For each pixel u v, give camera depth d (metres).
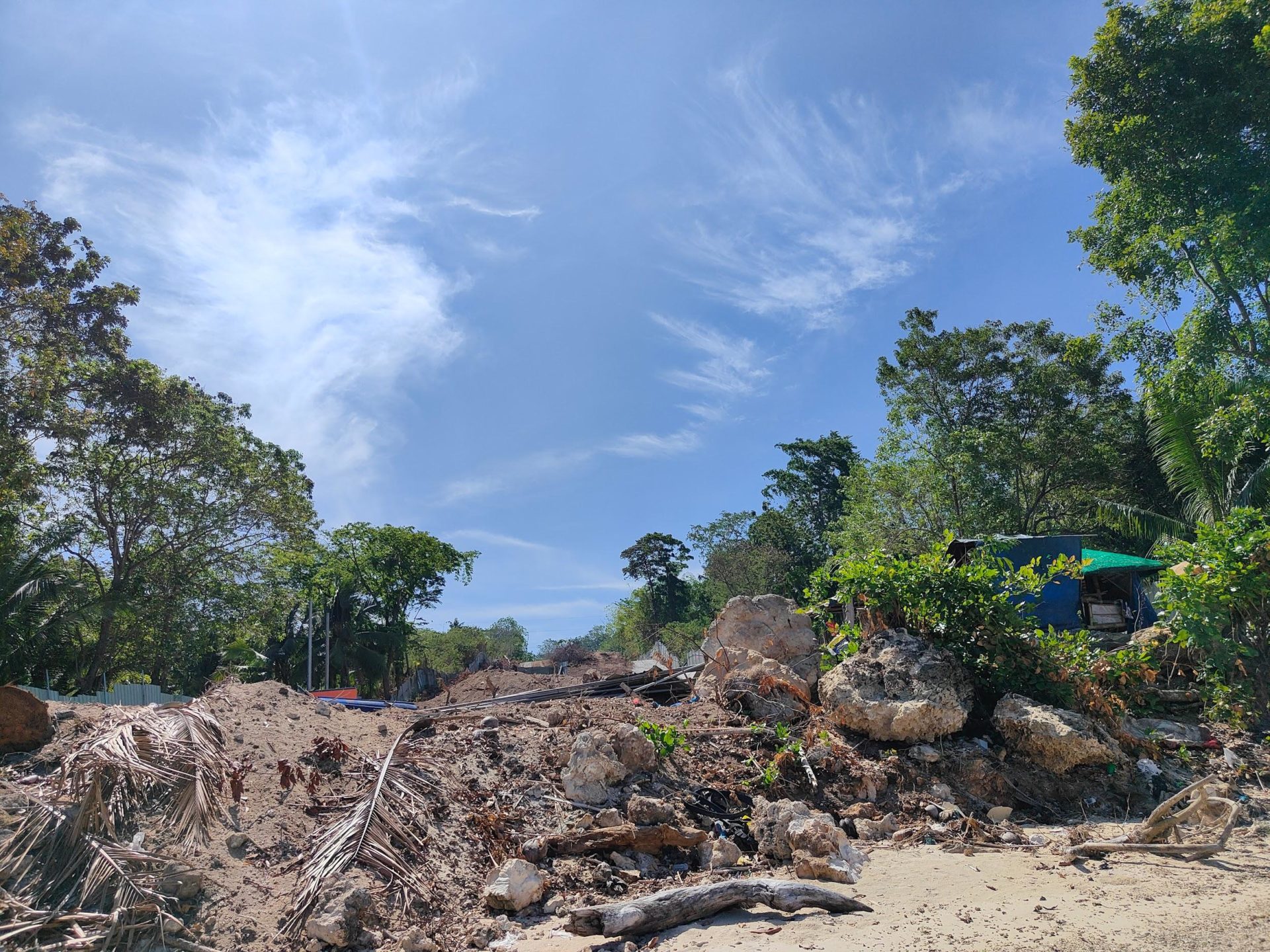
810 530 53.28
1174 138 18.91
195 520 28.59
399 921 5.86
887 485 30.89
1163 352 21.73
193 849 5.85
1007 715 10.50
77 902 5.21
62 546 26.12
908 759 10.19
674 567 64.94
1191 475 19.73
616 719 10.41
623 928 5.83
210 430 29.02
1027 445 31.38
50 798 5.80
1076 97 20.59
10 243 22.75
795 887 6.39
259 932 5.40
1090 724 10.37
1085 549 18.28
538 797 8.17
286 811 6.70
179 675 35.50
